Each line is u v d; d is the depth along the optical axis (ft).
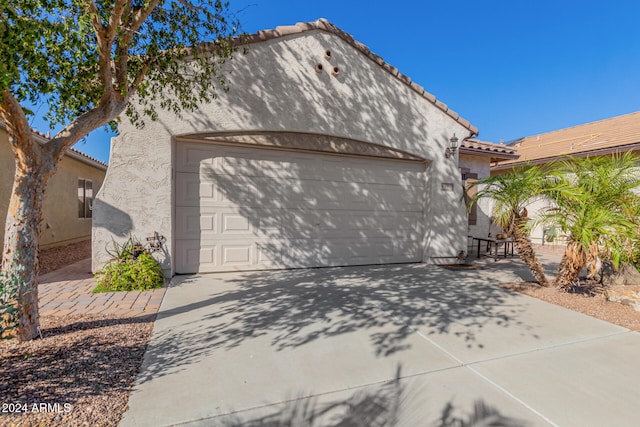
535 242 44.50
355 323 13.20
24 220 10.07
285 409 7.48
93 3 9.84
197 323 12.87
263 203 22.95
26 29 7.97
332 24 23.43
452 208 27.96
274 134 22.27
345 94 24.00
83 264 25.44
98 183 45.98
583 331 12.67
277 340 11.39
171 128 19.69
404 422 7.04
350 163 25.63
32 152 9.91
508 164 46.29
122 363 9.35
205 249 21.56
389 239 27.04
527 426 6.98
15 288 9.50
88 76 11.61
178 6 13.14
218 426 6.81
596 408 7.68
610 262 19.84
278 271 22.97
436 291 18.45
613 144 36.78
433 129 27.27
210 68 18.12
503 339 11.82
